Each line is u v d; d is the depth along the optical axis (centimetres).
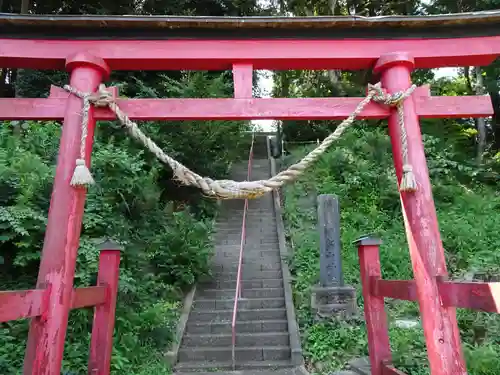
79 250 466
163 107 308
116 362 426
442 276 263
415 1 1228
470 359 401
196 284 662
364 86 1227
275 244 816
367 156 991
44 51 309
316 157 293
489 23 315
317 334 519
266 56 321
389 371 319
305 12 1314
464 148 1105
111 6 1081
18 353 397
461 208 823
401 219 828
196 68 332
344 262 689
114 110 295
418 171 289
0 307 201
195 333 551
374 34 324
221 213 960
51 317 247
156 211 689
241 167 1221
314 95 1258
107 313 349
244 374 462
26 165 485
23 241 432
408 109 304
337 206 623
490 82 1132
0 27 304
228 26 312
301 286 642
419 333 484
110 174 564
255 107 310
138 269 560
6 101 296
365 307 373
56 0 1123
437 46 322
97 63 304
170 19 302
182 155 872
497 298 200
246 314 582
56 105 299
